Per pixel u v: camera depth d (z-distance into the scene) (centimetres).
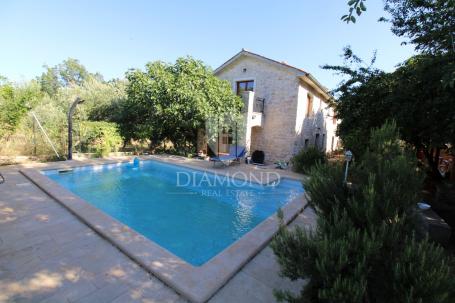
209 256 407
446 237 356
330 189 234
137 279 261
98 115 1564
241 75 1380
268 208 633
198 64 1202
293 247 195
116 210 600
